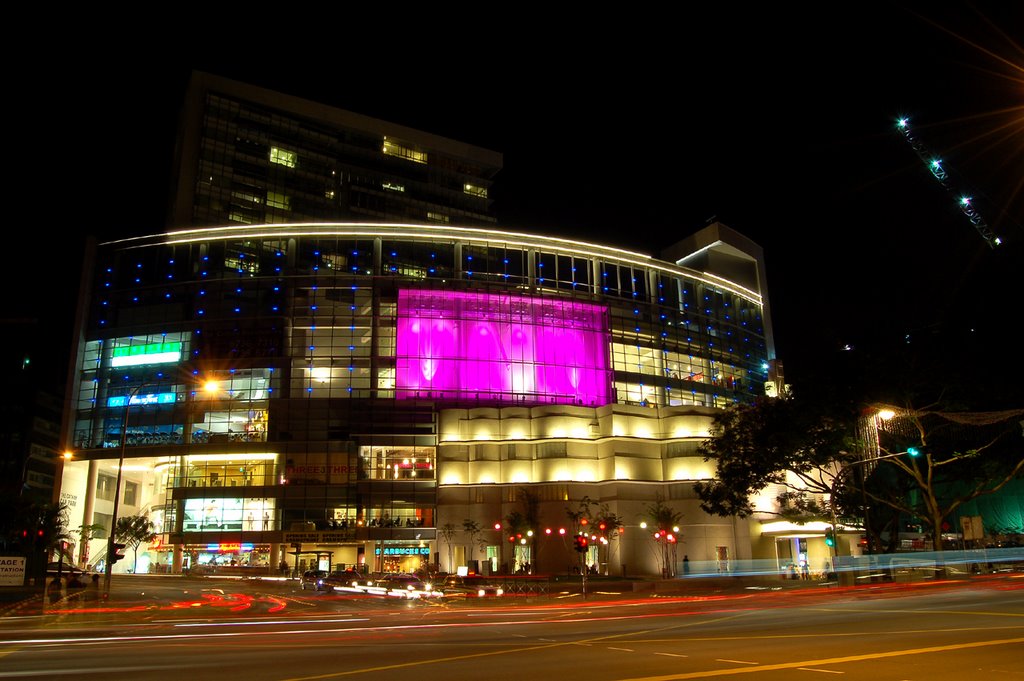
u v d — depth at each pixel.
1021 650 15.36
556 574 78.69
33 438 105.12
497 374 102.88
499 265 112.69
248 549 91.12
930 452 54.22
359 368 99.94
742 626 22.81
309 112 131.62
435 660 16.39
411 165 143.62
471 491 88.88
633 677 13.38
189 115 120.88
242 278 103.19
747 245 134.50
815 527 81.81
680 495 87.00
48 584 52.97
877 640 17.64
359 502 90.31
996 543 72.88
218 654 18.20
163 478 101.56
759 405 62.12
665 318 116.19
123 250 107.94
